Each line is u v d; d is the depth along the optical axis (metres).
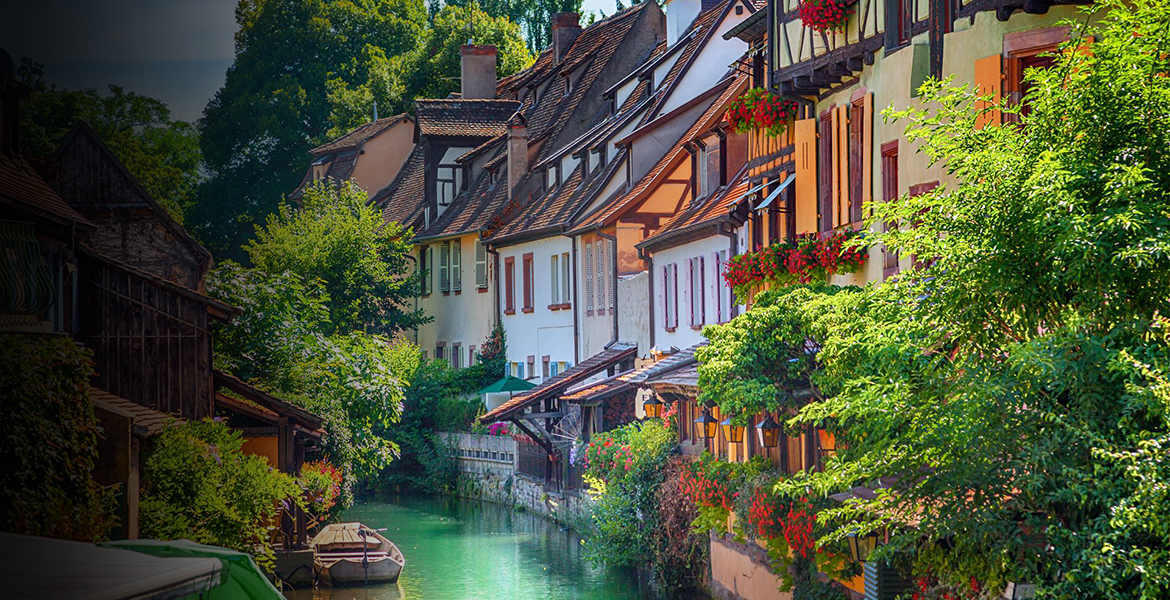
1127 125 10.01
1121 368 9.08
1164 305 9.67
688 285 31.27
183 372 23.02
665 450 26.78
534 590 25.97
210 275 29.27
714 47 38.16
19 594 8.18
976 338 10.52
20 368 13.79
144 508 18.56
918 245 10.98
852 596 16.55
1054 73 10.60
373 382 30.50
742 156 30.84
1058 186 9.66
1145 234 9.43
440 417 46.69
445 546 32.81
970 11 15.66
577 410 35.44
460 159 54.75
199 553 10.69
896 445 11.21
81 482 14.92
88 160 27.23
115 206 27.27
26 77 23.08
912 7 17.08
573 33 54.25
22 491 13.69
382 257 50.84
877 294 11.80
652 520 26.44
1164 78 10.05
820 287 17.31
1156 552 8.85
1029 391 9.89
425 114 55.75
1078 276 9.52
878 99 18.17
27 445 13.75
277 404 24.42
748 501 19.83
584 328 41.09
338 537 28.80
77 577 8.63
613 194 40.16
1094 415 9.57
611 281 38.16
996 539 10.20
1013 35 14.89
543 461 38.09
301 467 27.03
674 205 37.25
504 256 48.19
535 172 48.47
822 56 19.55
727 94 32.00
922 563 11.94
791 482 12.54
